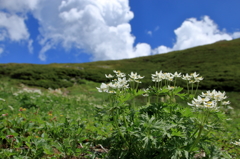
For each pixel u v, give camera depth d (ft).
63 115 22.21
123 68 220.23
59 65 231.50
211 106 8.99
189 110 10.67
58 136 14.16
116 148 11.30
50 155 11.30
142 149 10.59
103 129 15.87
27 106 26.09
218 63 187.42
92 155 10.91
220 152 10.01
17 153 10.40
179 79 114.83
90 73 165.37
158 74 11.90
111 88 11.00
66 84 128.88
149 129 9.52
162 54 286.25
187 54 253.85
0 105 23.27
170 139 10.26
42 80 131.13
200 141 9.84
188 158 9.08
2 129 12.36
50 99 34.83
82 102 41.32
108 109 10.27
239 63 176.45
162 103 11.21
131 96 11.39
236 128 23.50
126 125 11.16
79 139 13.05
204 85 116.67
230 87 110.32
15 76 139.64
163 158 9.89
